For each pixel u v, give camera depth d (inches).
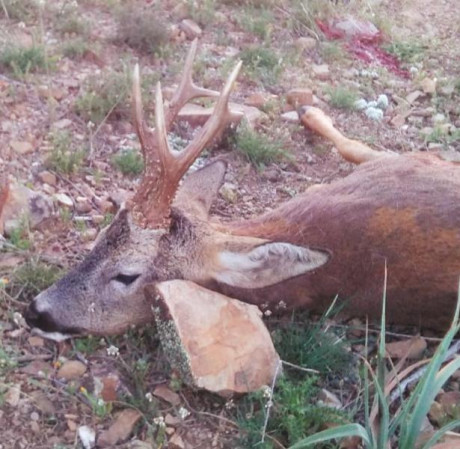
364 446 28.9
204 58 52.8
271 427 29.7
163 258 32.6
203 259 32.8
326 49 56.9
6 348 32.1
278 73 53.1
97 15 55.6
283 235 34.7
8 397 30.1
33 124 44.5
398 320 35.2
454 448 27.8
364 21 61.8
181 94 35.4
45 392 30.6
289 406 29.6
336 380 32.9
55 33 52.4
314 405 30.4
